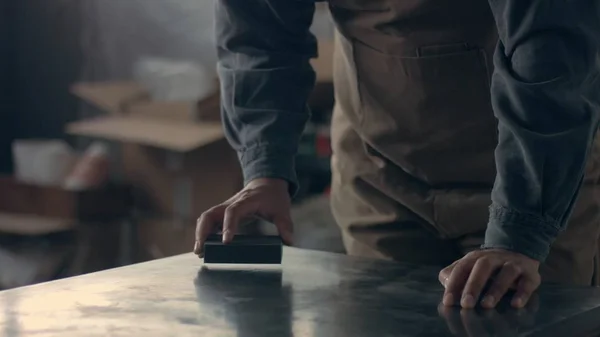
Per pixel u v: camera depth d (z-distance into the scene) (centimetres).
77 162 274
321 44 214
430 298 87
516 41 90
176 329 76
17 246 260
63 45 319
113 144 269
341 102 129
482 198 118
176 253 243
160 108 248
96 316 80
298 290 91
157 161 246
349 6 117
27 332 75
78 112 316
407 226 126
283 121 117
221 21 122
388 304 85
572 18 87
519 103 88
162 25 298
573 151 87
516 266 86
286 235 113
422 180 123
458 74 112
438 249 125
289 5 118
